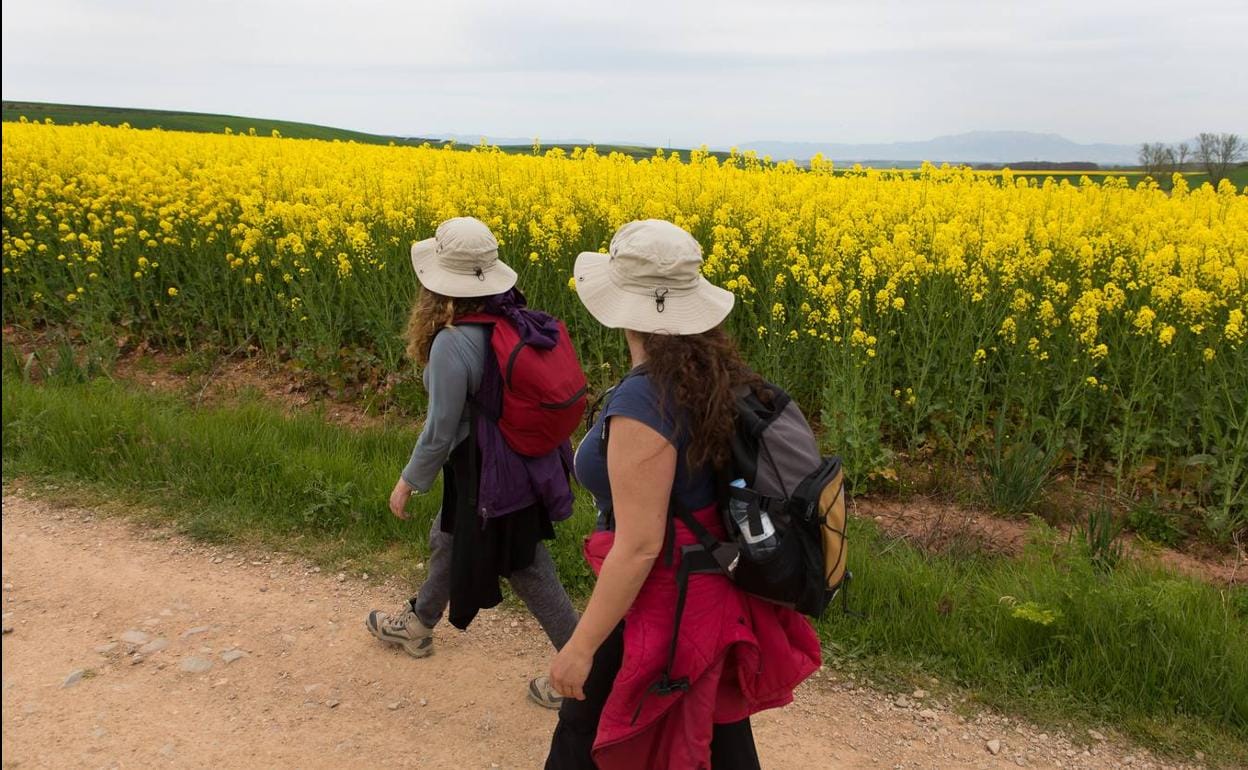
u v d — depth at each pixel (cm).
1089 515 495
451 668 389
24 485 561
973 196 904
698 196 950
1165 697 355
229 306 851
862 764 332
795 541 219
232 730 341
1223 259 726
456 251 318
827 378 640
